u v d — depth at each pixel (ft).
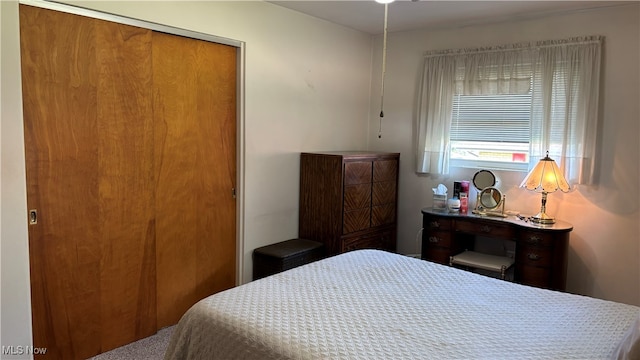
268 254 11.66
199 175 10.92
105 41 8.86
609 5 11.07
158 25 9.57
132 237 9.73
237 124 11.53
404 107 14.79
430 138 14.01
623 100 11.12
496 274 13.14
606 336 5.90
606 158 11.43
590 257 11.84
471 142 13.64
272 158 12.32
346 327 5.96
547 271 11.10
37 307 8.37
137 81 9.47
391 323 6.14
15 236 7.57
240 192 11.68
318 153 12.96
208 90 10.87
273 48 11.95
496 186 13.07
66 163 8.51
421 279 7.96
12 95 7.35
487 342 5.67
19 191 7.56
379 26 14.01
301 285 7.48
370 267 8.55
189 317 6.54
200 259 11.17
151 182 9.96
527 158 12.69
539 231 11.06
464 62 13.35
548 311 6.71
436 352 5.38
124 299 9.72
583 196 11.79
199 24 10.21
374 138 15.58
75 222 8.75
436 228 12.86
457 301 7.01
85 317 9.11
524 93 12.46
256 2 11.38
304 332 5.76
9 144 7.38
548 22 12.05
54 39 8.14
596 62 11.27
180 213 10.63
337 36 13.93
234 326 5.98
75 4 8.21
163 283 10.46
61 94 8.32
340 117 14.40
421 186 14.61
